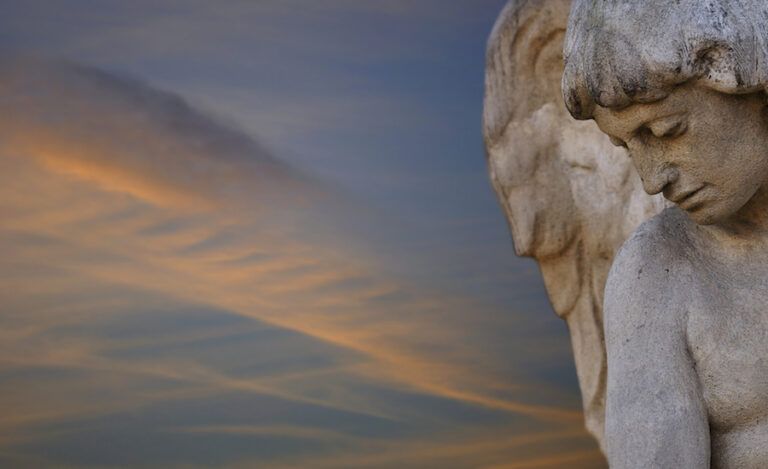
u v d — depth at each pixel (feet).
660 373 7.52
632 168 10.74
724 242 7.72
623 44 7.04
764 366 7.54
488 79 11.48
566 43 7.33
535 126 11.29
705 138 7.20
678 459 7.38
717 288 7.63
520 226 11.48
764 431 7.60
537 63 11.12
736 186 7.35
